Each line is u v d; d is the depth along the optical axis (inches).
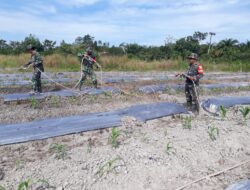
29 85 602.2
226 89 620.4
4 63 1030.4
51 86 595.2
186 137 293.0
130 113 379.6
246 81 816.9
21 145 280.5
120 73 936.9
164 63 1186.6
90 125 328.8
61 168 230.2
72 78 728.3
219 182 229.3
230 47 1545.3
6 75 765.9
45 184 208.2
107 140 293.4
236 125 341.1
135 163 236.5
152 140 283.1
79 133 313.0
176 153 258.4
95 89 538.9
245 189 213.9
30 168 231.6
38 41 1393.9
